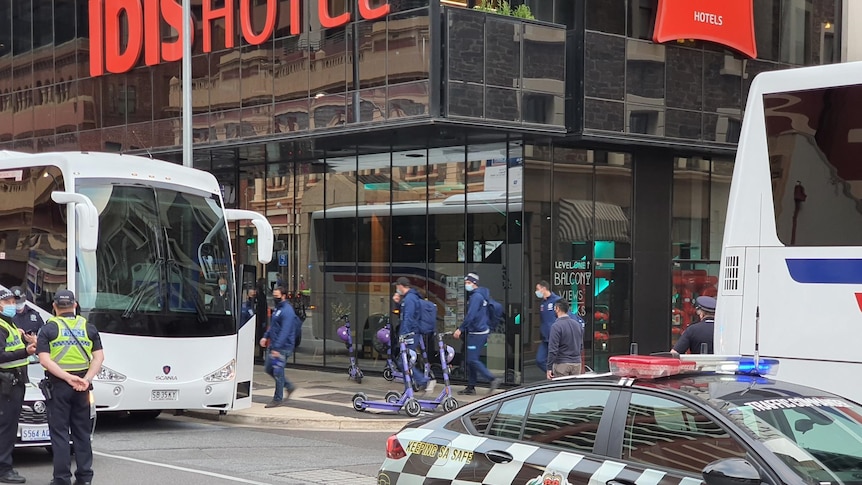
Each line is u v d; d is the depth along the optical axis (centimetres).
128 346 1406
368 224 2244
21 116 2766
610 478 584
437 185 2112
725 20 2084
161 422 1616
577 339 1491
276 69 2066
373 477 1102
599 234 2075
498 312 1903
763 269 927
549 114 1877
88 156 1431
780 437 556
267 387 2031
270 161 2419
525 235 1967
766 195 937
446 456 677
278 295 1755
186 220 1505
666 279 2172
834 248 882
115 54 2433
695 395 591
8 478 1034
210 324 1499
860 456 553
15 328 1048
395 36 1825
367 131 1878
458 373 2050
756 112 958
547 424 645
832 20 2297
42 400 1125
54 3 2648
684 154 2206
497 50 1820
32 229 1437
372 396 1859
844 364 864
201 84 2228
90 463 1020
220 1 2203
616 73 1973
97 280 1390
